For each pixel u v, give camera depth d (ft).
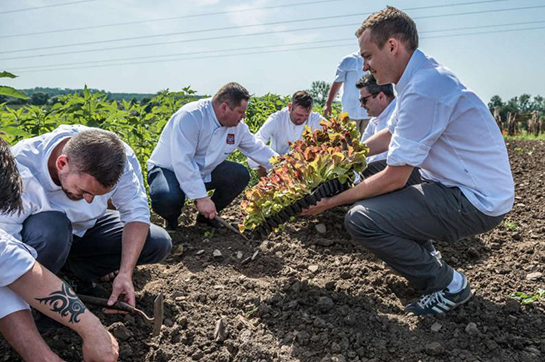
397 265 9.91
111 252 10.30
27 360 6.91
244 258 13.34
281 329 9.74
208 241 14.57
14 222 8.33
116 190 9.65
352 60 22.81
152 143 17.98
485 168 9.36
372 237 9.68
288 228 15.26
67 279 10.89
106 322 9.66
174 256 13.48
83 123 15.65
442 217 9.52
